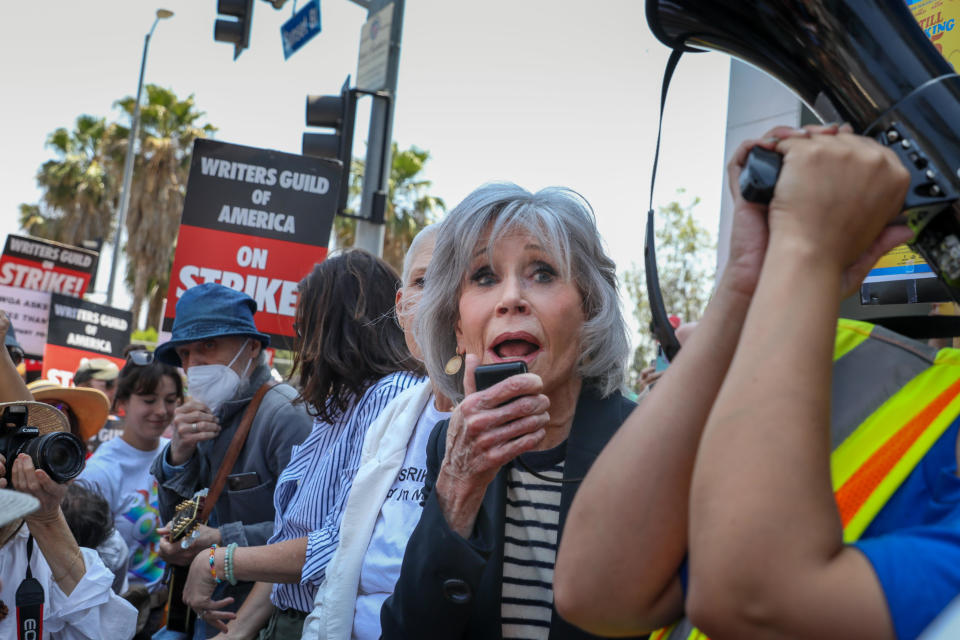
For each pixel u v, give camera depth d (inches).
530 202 61.7
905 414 32.5
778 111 98.7
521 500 59.5
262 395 120.9
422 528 53.7
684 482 33.8
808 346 28.1
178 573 113.7
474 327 61.7
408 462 76.5
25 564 103.3
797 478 26.8
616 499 34.5
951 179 28.2
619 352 62.4
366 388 96.3
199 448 123.6
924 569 26.1
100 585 108.6
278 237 195.8
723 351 33.6
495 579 56.5
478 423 50.7
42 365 339.6
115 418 257.9
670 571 34.4
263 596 99.0
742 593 26.7
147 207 1218.0
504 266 60.9
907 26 30.6
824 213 29.1
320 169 198.5
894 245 30.4
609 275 64.2
